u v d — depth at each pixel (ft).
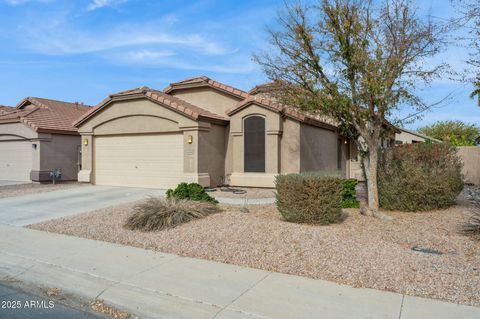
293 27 34.47
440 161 35.58
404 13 31.17
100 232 28.66
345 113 32.81
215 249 23.38
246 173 52.90
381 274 18.72
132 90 56.34
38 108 73.10
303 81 33.96
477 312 14.79
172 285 18.22
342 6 31.35
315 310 15.24
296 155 50.85
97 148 60.18
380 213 31.58
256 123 52.34
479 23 28.07
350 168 75.05
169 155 53.42
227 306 15.83
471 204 38.14
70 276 19.89
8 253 24.07
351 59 31.04
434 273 18.70
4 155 70.69
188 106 54.85
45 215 36.40
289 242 23.71
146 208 30.04
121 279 19.19
